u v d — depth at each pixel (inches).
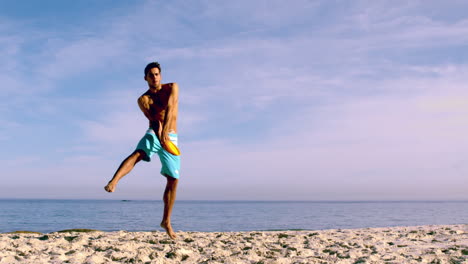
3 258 147.9
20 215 1797.5
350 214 2251.5
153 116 169.2
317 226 1119.6
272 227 1056.8
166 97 168.6
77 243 194.4
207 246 198.1
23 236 232.8
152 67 165.5
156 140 161.8
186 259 160.7
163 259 155.5
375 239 242.1
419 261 157.6
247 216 1866.4
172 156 170.1
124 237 228.1
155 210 2687.0
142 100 165.9
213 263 149.3
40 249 175.6
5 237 223.8
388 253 178.9
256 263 150.5
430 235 263.4
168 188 178.9
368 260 157.8
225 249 189.0
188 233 272.7
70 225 1093.1
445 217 1785.2
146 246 188.5
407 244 217.2
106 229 919.0
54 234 239.6
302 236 260.7
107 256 160.2
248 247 196.2
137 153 157.1
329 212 2664.9
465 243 219.3
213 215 1956.2
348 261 157.2
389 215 2074.3
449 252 182.5
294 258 163.8
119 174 149.5
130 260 152.8
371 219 1598.2
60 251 169.6
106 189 144.6
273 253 179.8
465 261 155.2
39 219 1438.2
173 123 169.6
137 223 1171.9
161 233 262.8
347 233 287.7
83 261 148.6
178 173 175.8
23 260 146.7
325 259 160.7
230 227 1047.6
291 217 1800.0
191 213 2263.8
